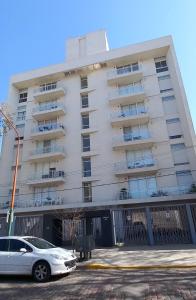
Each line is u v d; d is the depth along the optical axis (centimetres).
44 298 635
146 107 2970
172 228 1897
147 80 3120
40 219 2234
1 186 3036
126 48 3253
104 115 3078
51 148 3038
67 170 2919
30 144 3194
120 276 880
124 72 3262
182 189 2514
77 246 1248
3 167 3114
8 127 2159
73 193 2798
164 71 3153
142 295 633
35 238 990
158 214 1970
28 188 2958
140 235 1923
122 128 2964
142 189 2661
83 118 3178
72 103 3262
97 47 3653
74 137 3055
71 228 2181
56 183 2878
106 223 2117
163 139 2777
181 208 1947
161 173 2650
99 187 2761
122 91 3164
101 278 857
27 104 3488
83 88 3378
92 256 1327
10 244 919
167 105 2934
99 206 2488
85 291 689
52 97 3384
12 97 3503
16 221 2219
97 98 3203
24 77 3541
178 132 2781
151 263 1073
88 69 3366
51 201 2781
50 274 831
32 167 3058
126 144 2770
